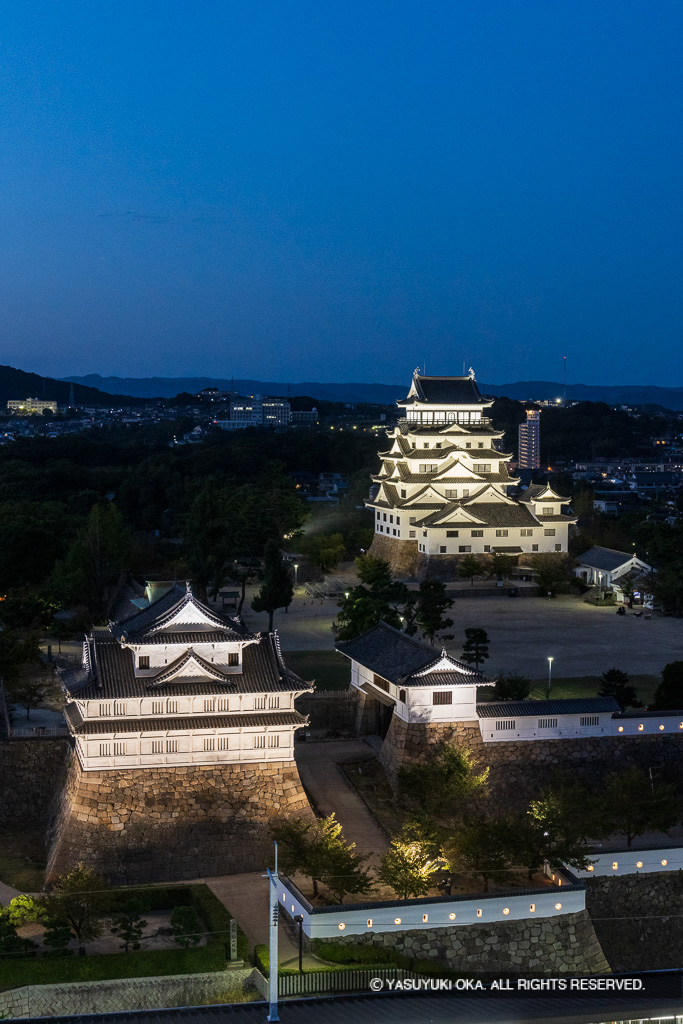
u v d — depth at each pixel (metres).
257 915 53.84
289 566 152.75
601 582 142.38
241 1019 43.06
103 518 129.00
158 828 58.84
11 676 78.56
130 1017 43.31
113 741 59.22
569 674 92.69
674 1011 45.66
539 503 152.75
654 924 59.19
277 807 61.25
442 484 155.12
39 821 66.56
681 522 162.88
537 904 53.50
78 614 112.00
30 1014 44.59
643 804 61.00
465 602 135.38
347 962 48.81
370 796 67.44
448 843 56.56
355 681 80.12
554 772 69.31
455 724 68.56
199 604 62.19
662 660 99.19
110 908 51.25
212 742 60.69
